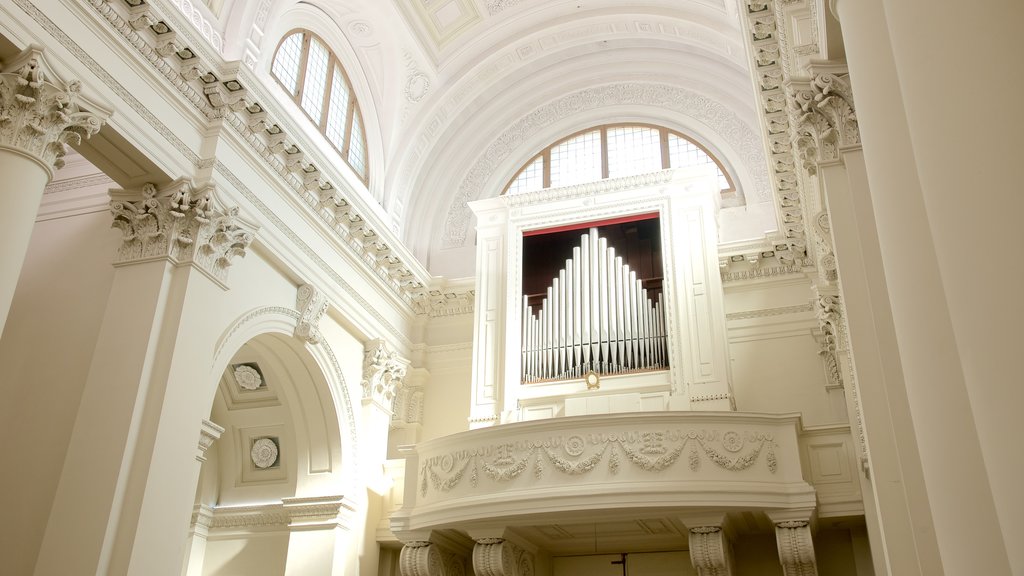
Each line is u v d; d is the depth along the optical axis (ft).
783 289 41.24
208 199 29.48
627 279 39.24
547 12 45.65
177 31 28.99
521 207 42.50
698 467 30.48
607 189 41.29
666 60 48.73
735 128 46.73
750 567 35.73
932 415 10.50
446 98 46.73
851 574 34.47
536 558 38.09
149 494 25.61
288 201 35.50
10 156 22.88
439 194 49.90
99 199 32.17
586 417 31.65
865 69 13.00
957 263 8.19
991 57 8.17
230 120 31.73
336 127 42.01
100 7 26.78
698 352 36.52
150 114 28.68
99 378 27.12
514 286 40.70
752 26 27.99
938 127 8.66
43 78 23.94
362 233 39.73
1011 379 7.32
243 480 40.78
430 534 33.88
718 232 41.47
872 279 19.88
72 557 24.47
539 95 50.75
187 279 28.66
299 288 35.99
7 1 23.67
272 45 36.94
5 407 28.19
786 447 31.19
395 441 43.37
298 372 37.27
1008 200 7.60
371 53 43.93
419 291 45.19
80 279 30.35
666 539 36.55
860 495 31.14
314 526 36.76
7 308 21.33
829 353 38.83
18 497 26.40
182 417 27.40
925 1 9.22
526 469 31.65
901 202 11.82
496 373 39.70
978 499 9.55
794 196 36.88
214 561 39.47
